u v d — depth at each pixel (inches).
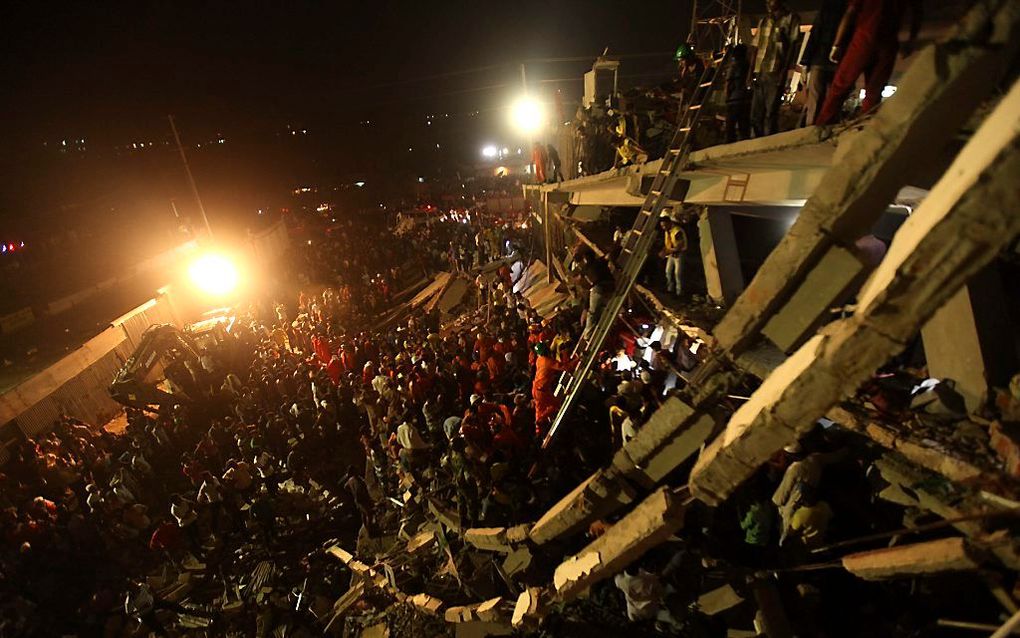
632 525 221.5
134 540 535.8
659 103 526.0
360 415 676.7
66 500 550.3
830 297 122.6
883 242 299.7
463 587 350.9
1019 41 89.2
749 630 229.5
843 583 224.2
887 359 104.9
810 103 251.6
